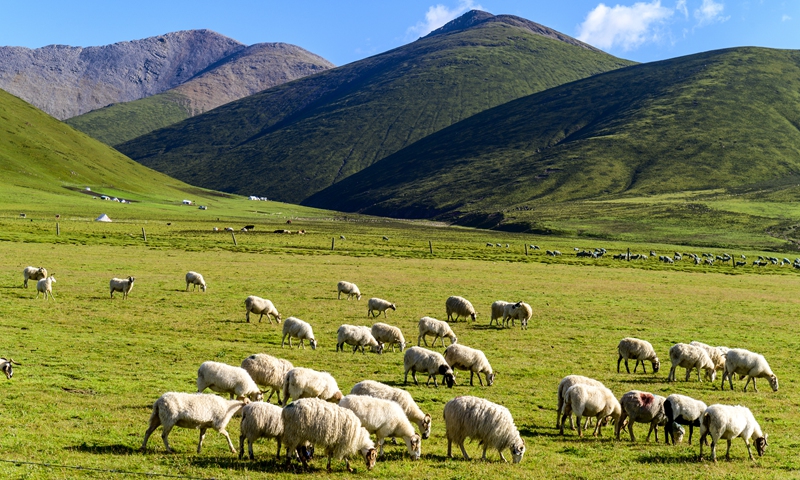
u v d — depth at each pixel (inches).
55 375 922.7
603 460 712.4
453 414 704.4
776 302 2222.0
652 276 2891.2
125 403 815.1
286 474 614.9
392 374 1069.1
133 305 1593.3
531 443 770.2
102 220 5000.0
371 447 649.6
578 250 4441.4
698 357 1129.4
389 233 5940.0
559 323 1665.8
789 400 1029.2
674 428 788.0
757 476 671.8
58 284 1824.6
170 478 585.6
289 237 4212.6
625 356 1181.1
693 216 7253.9
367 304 1812.3
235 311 1599.4
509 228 7480.3
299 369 791.7
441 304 1871.3
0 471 571.8
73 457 619.5
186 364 1057.5
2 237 2878.9
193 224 5383.9
